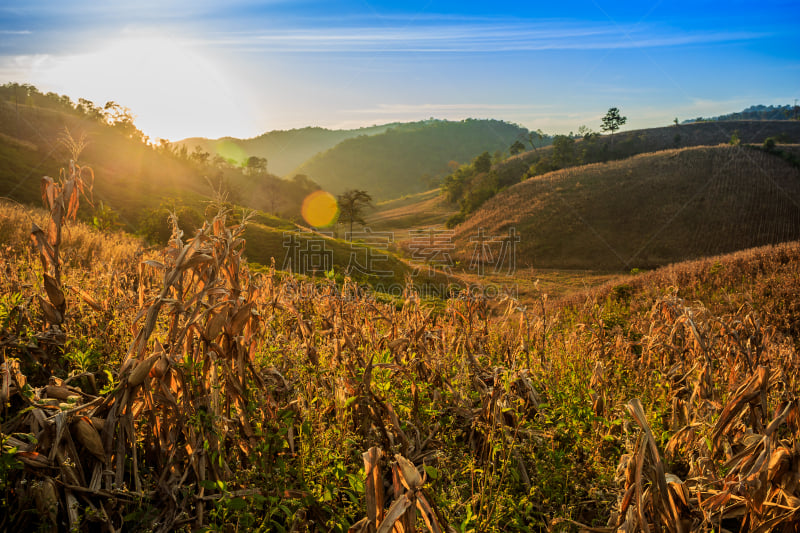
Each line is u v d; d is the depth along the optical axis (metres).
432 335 4.23
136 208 51.53
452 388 3.71
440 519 1.91
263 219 53.53
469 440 3.31
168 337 2.46
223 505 2.09
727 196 75.12
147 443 2.42
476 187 130.00
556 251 67.44
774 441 2.43
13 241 8.95
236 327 2.48
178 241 2.47
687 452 3.08
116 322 3.19
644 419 2.05
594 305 7.58
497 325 5.54
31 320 3.23
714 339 4.27
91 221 23.55
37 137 96.94
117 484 2.07
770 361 4.36
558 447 3.19
